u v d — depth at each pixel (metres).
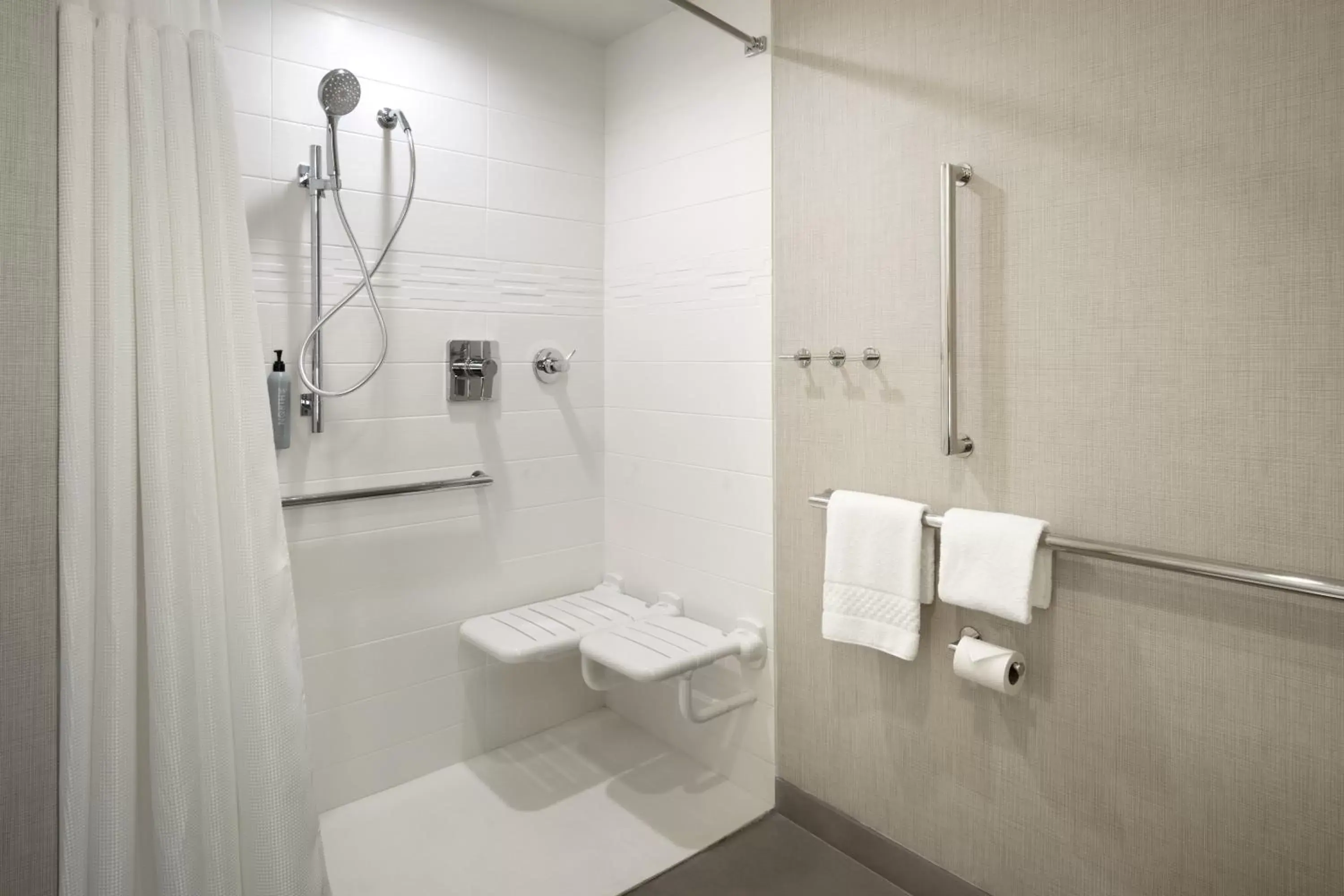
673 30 2.29
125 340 1.30
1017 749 1.61
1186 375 1.34
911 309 1.73
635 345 2.48
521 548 2.44
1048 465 1.52
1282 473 1.25
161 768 1.30
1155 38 1.35
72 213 1.24
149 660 1.31
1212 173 1.30
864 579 1.72
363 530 2.11
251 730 1.40
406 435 2.17
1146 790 1.43
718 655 2.02
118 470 1.28
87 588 1.25
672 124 2.31
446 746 2.32
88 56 1.26
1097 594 1.47
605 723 2.62
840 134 1.85
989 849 1.66
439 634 2.28
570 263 2.49
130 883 1.28
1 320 1.19
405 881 1.81
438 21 2.18
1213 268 1.31
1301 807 1.26
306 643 2.03
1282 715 1.27
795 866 1.89
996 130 1.57
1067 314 1.48
